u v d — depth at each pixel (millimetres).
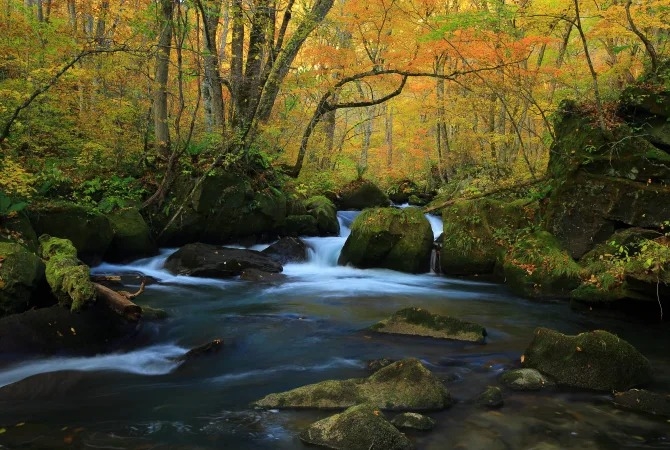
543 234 9695
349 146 27812
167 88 12586
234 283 9781
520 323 7441
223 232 12406
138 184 12258
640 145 9094
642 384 5016
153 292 8773
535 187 12375
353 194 19094
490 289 9734
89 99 13422
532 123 19859
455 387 4914
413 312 6816
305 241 12875
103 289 6422
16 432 3879
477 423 4109
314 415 4207
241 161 12922
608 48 13641
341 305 8383
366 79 13578
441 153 23234
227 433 3904
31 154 11102
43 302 6543
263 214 13016
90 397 4633
